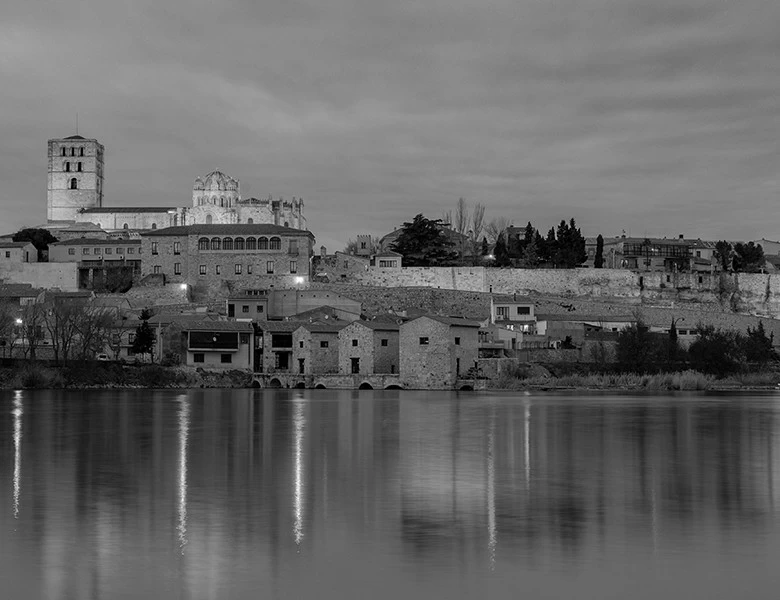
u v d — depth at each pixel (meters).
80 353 173.50
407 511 54.81
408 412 119.88
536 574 42.22
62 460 74.56
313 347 176.62
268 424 103.44
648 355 189.75
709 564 43.78
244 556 44.91
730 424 104.44
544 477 66.94
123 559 44.34
